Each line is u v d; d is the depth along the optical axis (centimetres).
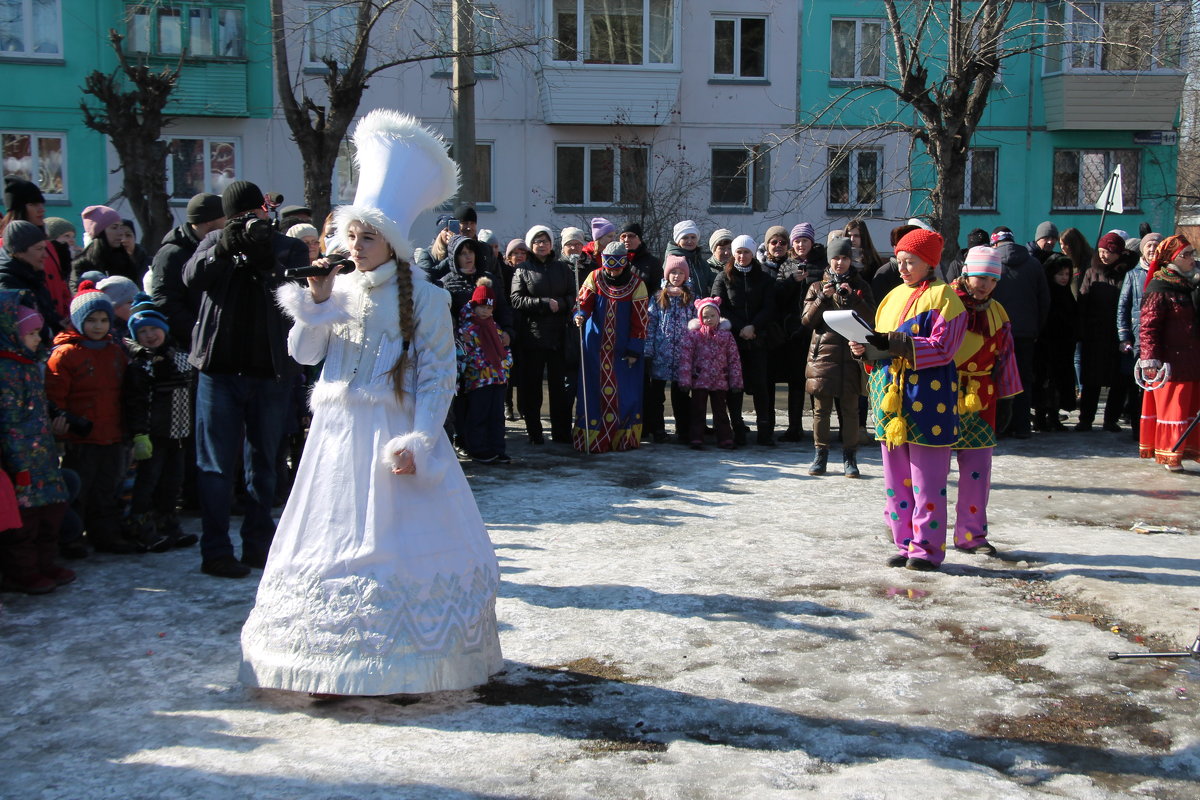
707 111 2406
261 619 418
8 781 354
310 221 827
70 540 612
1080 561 631
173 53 2203
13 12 2170
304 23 1576
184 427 632
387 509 412
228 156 2275
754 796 347
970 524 648
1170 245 902
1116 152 2491
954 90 1272
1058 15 1980
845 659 475
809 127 1513
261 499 600
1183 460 947
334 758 372
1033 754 386
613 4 2328
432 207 455
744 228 2414
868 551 651
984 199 2503
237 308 573
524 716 409
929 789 353
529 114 2358
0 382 537
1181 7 1485
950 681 452
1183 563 628
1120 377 1091
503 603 545
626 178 2328
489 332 914
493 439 925
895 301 608
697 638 498
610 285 973
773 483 848
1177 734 403
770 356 1042
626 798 346
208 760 370
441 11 1702
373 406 421
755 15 2392
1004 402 666
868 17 2398
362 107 2286
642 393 995
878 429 613
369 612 404
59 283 702
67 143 2216
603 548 652
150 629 503
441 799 342
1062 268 1104
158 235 1530
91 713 410
